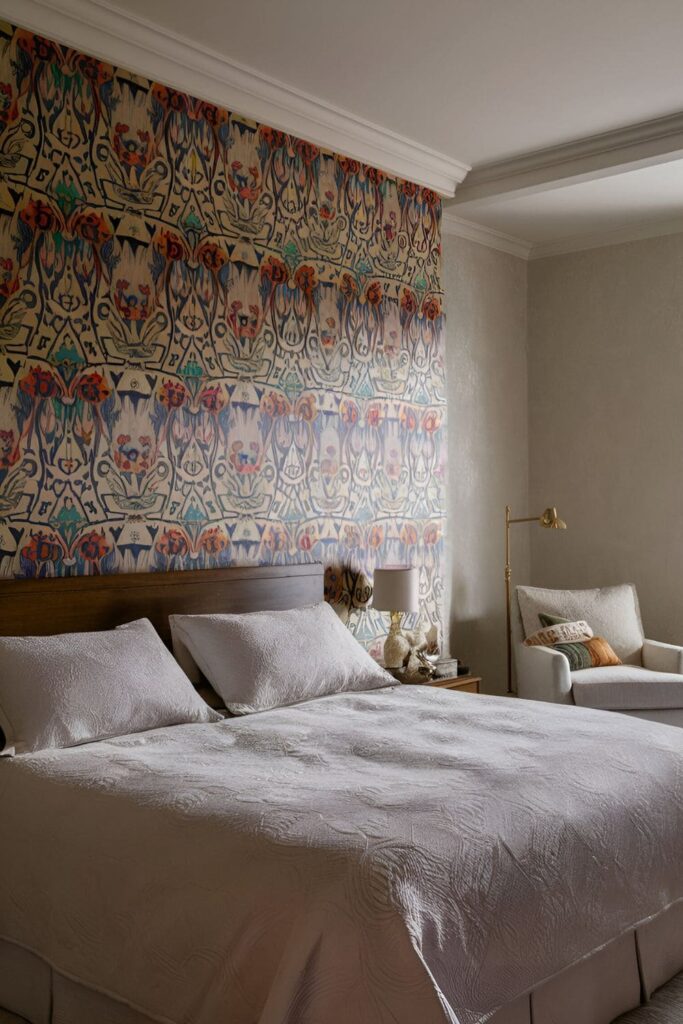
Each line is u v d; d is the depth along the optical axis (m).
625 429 5.79
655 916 2.57
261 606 4.11
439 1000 1.85
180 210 3.85
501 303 5.95
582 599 5.42
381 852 2.05
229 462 4.05
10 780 2.68
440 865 2.08
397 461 4.88
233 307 4.06
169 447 3.82
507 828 2.28
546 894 2.25
